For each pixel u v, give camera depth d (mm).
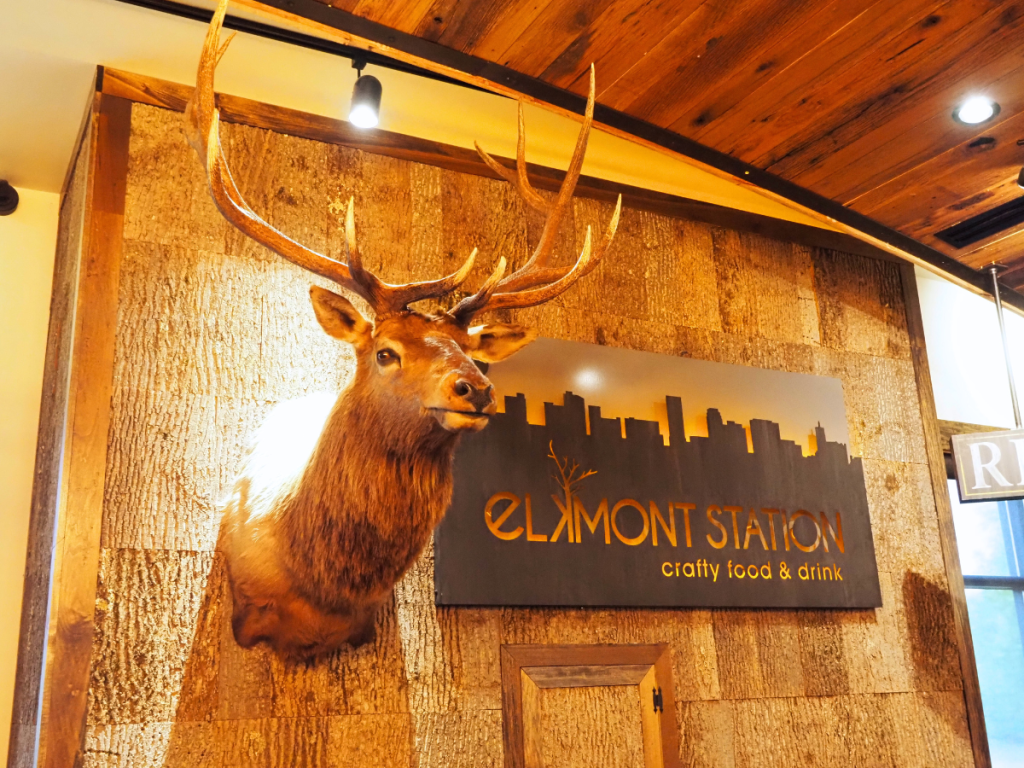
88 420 2605
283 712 2613
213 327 2838
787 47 2947
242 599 2582
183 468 2693
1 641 3154
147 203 2848
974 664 3855
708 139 3420
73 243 3053
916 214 3873
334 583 2404
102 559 2535
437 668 2857
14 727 2961
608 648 3137
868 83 3121
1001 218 3895
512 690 2943
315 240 3070
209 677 2555
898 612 3760
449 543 2939
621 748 3064
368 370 2365
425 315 2371
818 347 3961
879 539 3816
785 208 4078
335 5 2717
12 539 3268
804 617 3553
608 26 2824
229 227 2943
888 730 3572
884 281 4254
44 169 3482
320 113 3242
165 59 2998
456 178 3373
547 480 3154
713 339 3711
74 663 2428
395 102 3350
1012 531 4930
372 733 2713
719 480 3482
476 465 3047
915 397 4148
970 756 3723
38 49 2875
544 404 3227
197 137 2490
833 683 3516
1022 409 4824
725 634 3371
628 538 3246
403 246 3207
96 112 2844
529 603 3014
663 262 3695
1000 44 2957
